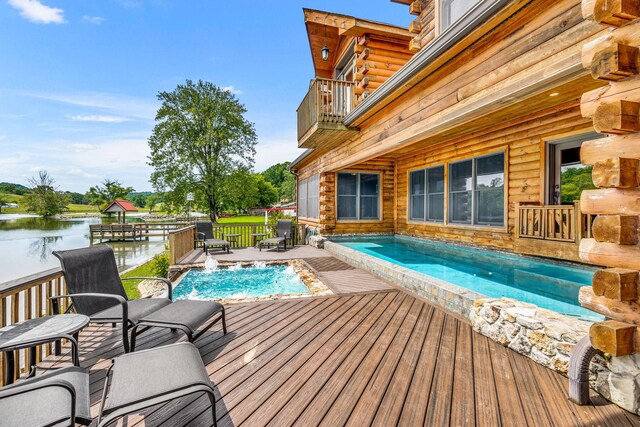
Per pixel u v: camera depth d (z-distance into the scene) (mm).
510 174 6684
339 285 4934
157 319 2615
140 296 5312
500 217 6996
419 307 3807
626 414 1821
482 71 3494
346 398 2004
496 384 2135
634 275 1777
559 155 6027
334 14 7945
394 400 1977
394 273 5016
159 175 26984
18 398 1481
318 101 7328
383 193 11391
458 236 8266
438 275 5656
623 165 1750
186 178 27500
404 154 10242
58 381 1336
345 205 11094
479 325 2992
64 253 2770
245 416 1839
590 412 1843
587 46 2002
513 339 2617
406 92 5051
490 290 4668
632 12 1735
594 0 1841
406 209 10742
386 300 4102
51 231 23922
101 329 3314
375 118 6477
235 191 28953
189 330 2525
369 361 2475
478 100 3514
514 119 5859
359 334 3008
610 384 1930
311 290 4707
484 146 7328
